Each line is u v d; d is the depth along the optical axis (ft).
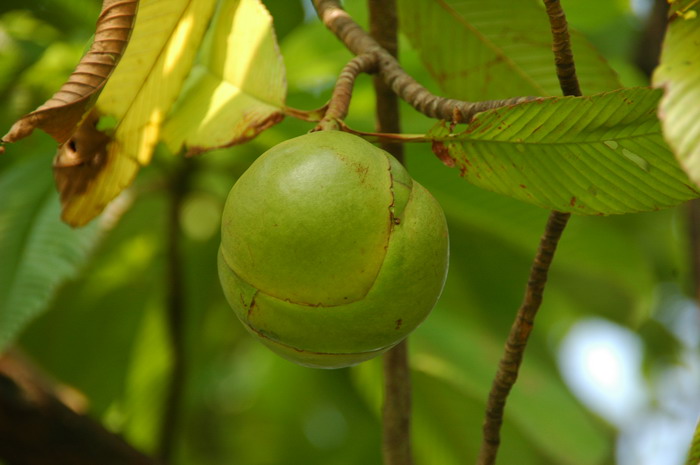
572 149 3.37
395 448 3.92
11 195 4.27
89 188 3.69
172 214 4.77
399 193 3.34
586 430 4.87
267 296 3.34
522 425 4.81
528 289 3.52
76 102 3.37
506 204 4.49
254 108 3.69
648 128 3.31
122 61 3.60
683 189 3.37
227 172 4.90
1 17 4.53
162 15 3.59
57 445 4.26
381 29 3.84
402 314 3.34
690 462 3.27
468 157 3.45
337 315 3.33
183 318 4.67
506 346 3.56
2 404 4.20
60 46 4.47
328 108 3.47
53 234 4.18
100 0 4.55
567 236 4.77
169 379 4.89
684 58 3.06
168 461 4.54
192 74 3.79
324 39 4.71
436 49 3.96
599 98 3.29
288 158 3.32
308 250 3.28
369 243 3.30
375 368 4.82
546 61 3.92
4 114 4.52
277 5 4.99
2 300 4.08
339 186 3.29
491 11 3.89
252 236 3.30
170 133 3.75
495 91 3.97
